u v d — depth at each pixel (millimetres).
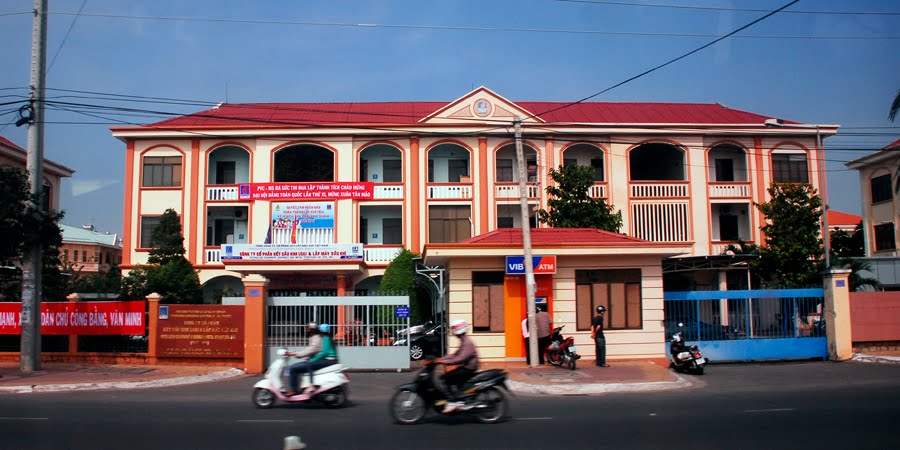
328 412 11500
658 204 33844
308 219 33375
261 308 18688
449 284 19000
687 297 19812
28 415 10992
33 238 17156
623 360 18906
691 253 33469
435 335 22484
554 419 10547
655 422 10164
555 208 27406
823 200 31703
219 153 34844
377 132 33719
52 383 15188
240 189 33406
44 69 17953
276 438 9047
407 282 30406
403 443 8703
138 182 33656
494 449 8312
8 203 16734
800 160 34781
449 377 10430
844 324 19703
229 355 18719
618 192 33750
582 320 18984
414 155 33906
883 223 37938
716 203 34250
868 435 9000
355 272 31938
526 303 18672
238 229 34406
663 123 33844
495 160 34062
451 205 34000
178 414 11180
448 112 33812
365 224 34531
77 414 11125
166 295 28312
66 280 34125
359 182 33625
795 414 10773
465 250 18391
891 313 20297
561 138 33875
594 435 9172
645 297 19172
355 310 19375
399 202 33781
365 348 19219
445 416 10852
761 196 34188
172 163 33938
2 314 19391
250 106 38031
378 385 15875
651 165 37406
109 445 8555
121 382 15516
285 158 35219
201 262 33375
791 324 20109
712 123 35312
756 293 20031
